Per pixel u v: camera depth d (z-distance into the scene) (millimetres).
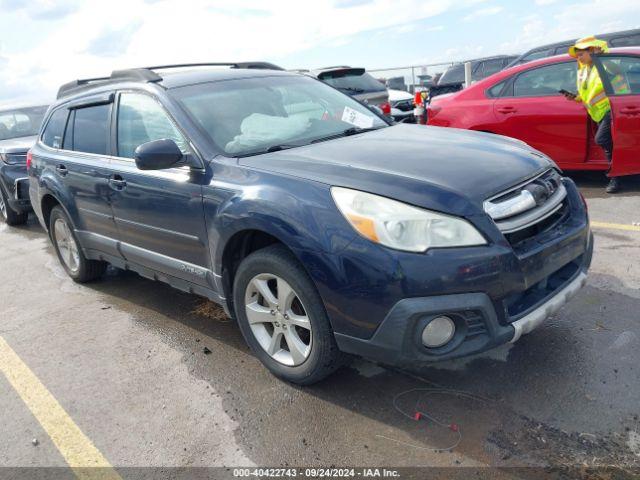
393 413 2789
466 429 2615
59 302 4758
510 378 2967
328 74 10953
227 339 3750
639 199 5816
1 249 6754
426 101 8883
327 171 2842
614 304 3602
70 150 4648
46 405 3215
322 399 2961
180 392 3182
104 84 4480
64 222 4898
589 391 2787
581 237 2973
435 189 2580
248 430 2789
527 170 2906
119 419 3004
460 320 2518
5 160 7379
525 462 2375
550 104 6340
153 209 3607
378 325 2535
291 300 2928
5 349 3971
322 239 2605
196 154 3318
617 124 5758
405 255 2453
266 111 3730
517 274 2551
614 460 2334
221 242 3104
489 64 14406
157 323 4117
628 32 10211
